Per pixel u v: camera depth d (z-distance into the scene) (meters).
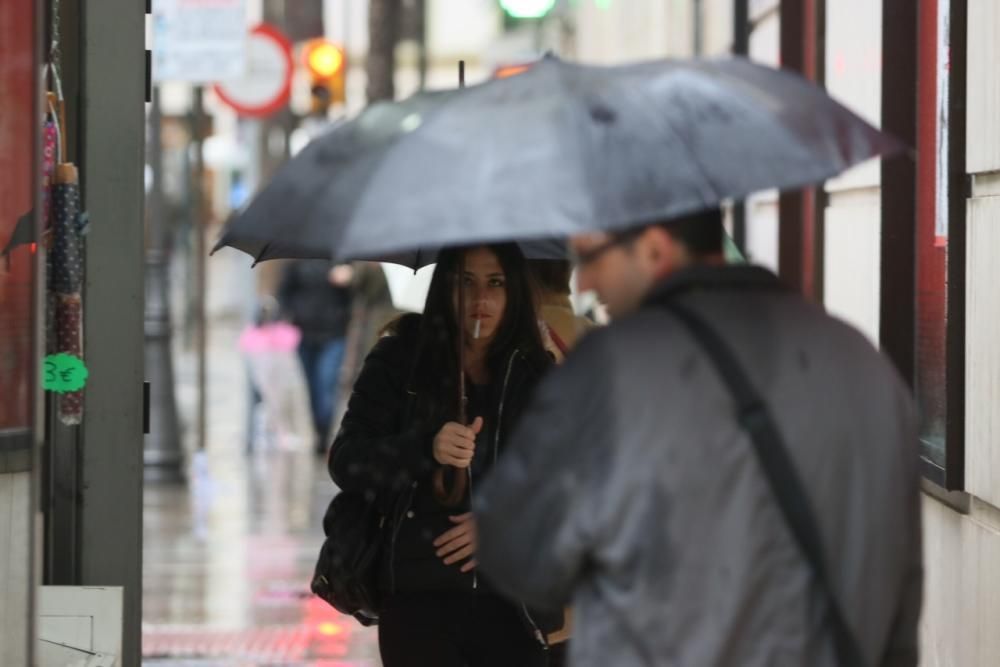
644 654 9.31
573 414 9.59
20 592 13.55
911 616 10.06
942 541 19.80
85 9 17.45
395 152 10.09
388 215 9.70
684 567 9.34
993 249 17.45
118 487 17.64
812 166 9.81
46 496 17.98
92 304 17.55
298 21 75.50
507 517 9.67
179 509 39.16
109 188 17.52
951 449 18.62
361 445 14.65
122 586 17.56
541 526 9.54
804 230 31.28
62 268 15.43
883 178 22.20
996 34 17.23
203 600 28.88
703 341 9.70
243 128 84.44
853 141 10.15
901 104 21.98
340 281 49.38
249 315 76.25
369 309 49.81
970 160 18.28
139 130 17.52
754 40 37.06
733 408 9.55
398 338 15.27
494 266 14.87
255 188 74.31
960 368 18.58
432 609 14.63
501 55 91.88
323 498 41.00
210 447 52.62
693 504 9.38
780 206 31.84
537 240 16.91
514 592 9.77
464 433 14.32
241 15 44.47
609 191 9.57
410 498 14.55
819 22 28.56
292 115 75.56
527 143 9.81
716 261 10.33
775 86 10.40
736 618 9.34
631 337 9.71
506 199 9.55
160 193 43.53
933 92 20.44
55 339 15.43
